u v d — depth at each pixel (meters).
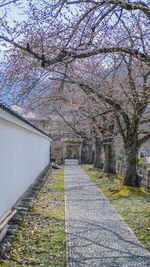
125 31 6.35
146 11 4.49
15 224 5.11
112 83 7.40
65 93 9.34
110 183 11.78
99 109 9.88
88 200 8.37
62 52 4.02
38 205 7.42
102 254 4.15
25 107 7.46
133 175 9.70
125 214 6.57
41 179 11.62
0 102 4.05
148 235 4.98
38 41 4.15
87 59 7.74
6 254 3.87
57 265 3.73
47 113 11.29
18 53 4.32
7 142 5.77
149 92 5.84
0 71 4.50
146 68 6.56
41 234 5.02
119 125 9.76
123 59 6.70
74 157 33.44
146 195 8.76
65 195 9.17
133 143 9.63
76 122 13.59
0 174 5.20
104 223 5.83
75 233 5.14
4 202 5.60
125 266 3.73
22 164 7.90
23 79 4.68
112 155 14.56
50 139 20.17
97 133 13.72
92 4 4.50
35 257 3.97
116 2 4.24
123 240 4.79
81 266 3.71
